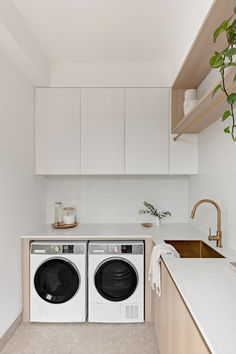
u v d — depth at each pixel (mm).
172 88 2662
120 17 1979
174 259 1642
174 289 1360
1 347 2000
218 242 1911
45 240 2453
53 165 2701
